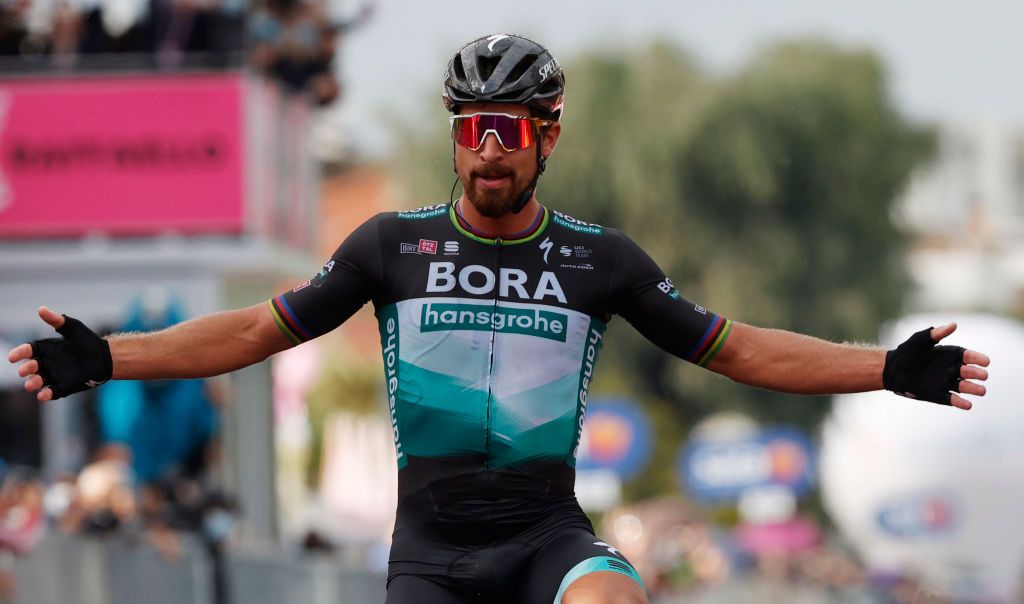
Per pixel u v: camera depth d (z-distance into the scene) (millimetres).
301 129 36031
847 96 92000
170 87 31672
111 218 31609
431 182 88875
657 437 85562
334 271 10617
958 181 164375
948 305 137875
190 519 26859
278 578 27203
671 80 90562
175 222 31594
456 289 10484
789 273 90000
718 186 89688
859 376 10508
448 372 10406
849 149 92250
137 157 31641
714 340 10586
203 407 29109
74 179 31641
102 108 31641
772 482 66562
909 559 61312
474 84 10109
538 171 10406
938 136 99062
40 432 31859
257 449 34781
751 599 49375
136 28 31750
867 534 62688
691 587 47250
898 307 94500
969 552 60625
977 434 60156
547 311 10477
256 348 10539
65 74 31672
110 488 26922
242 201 31562
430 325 10453
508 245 10562
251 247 31516
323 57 35438
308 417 73250
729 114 89062
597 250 10633
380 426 67625
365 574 28078
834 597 54469
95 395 32031
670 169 88500
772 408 89750
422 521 10500
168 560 25812
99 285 31641
